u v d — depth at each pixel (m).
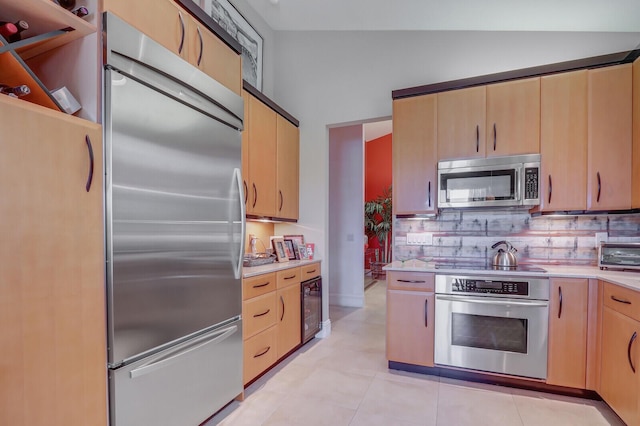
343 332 3.75
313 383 2.50
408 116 2.96
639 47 2.43
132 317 1.50
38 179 1.19
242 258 2.20
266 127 3.04
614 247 2.46
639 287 1.75
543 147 2.56
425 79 3.34
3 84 1.31
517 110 2.63
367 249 8.01
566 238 2.78
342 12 3.27
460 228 3.08
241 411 2.12
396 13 3.13
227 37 2.18
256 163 2.88
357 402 2.23
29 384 1.16
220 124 2.05
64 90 1.37
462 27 3.17
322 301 3.59
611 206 2.41
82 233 1.33
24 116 1.16
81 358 1.33
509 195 2.61
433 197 2.87
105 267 1.42
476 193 2.71
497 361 2.41
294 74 3.82
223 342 2.03
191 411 1.79
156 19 1.67
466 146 2.77
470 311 2.47
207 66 2.01
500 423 2.00
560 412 2.11
